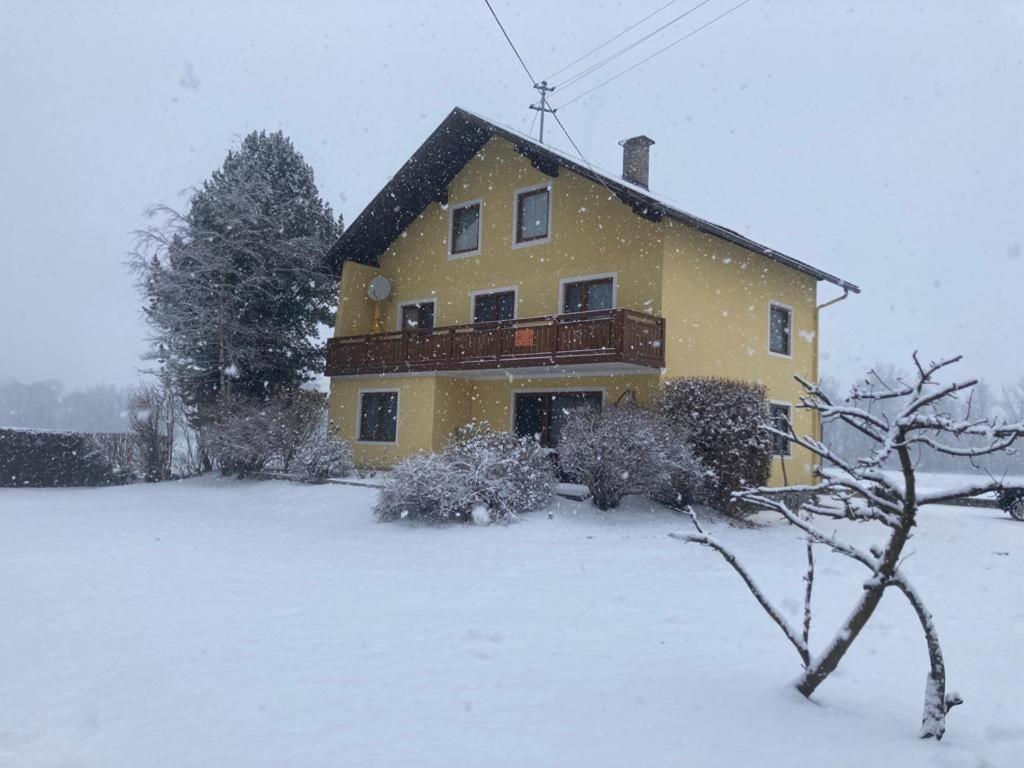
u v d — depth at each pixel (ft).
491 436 49.42
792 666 17.16
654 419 46.29
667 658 17.72
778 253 62.08
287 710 13.96
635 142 71.46
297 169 89.71
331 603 23.40
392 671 16.44
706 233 60.29
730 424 46.11
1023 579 29.55
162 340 76.13
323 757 11.84
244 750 12.12
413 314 75.00
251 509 52.44
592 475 45.85
